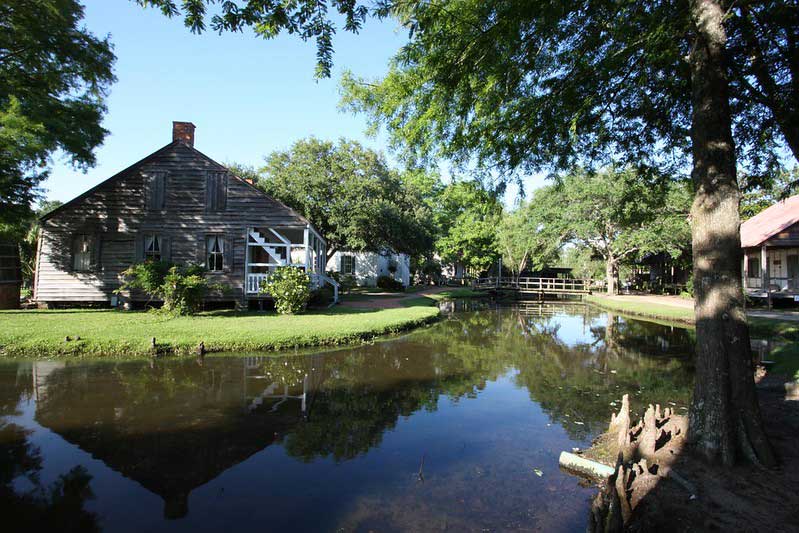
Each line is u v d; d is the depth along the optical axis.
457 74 5.18
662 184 9.22
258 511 3.85
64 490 4.18
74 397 7.01
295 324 13.08
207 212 16.64
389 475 4.57
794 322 14.84
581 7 5.02
